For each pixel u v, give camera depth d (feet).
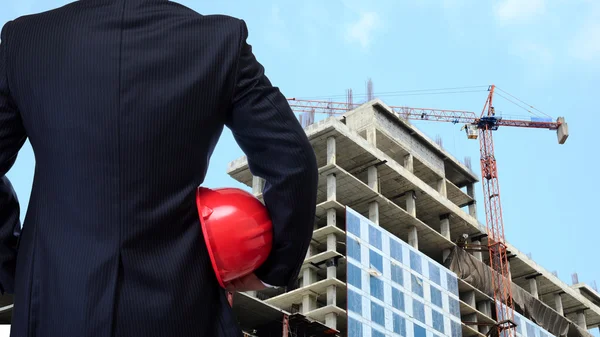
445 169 361.92
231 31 8.56
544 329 346.54
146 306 7.57
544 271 368.27
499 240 348.18
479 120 430.20
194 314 7.88
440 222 336.08
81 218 7.70
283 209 8.57
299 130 8.59
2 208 8.55
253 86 8.59
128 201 7.72
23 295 7.82
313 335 262.26
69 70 7.95
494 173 412.57
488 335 317.63
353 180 287.69
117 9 8.26
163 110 7.95
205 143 8.32
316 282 269.23
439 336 289.12
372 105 329.11
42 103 7.95
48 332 7.54
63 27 8.20
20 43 8.21
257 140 8.56
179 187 8.07
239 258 8.41
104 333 7.34
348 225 274.36
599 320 397.80
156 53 8.11
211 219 8.34
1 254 8.50
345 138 295.48
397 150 331.98
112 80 7.90
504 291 328.70
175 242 7.98
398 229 314.55
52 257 7.71
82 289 7.46
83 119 7.82
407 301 282.97
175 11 8.49
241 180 311.27
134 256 7.66
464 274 322.14
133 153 7.80
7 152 8.45
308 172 8.53
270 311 246.88
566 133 426.51
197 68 8.22
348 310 257.75
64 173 7.82
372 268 274.36
